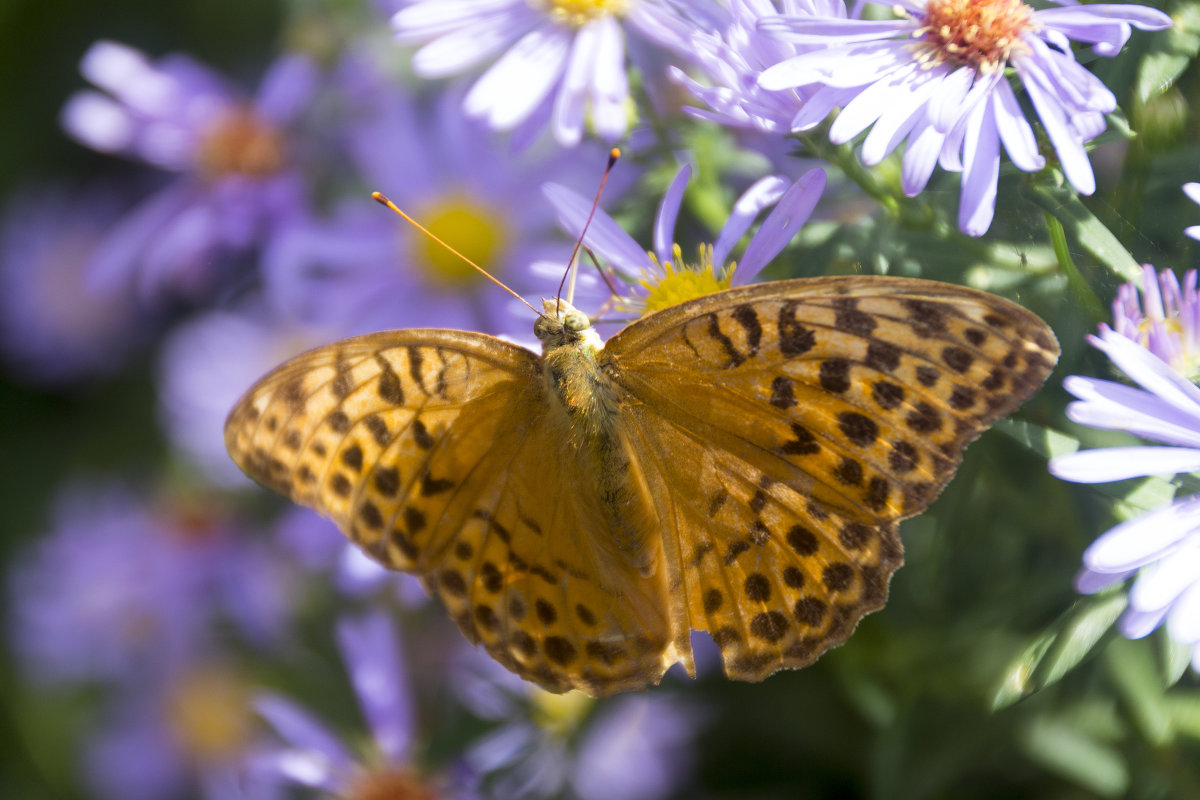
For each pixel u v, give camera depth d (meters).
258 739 0.37
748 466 0.27
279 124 0.35
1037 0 0.27
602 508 0.28
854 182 0.28
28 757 0.42
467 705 0.32
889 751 0.30
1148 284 0.26
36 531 0.42
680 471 0.28
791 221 0.28
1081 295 0.27
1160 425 0.25
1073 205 0.27
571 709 0.32
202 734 0.39
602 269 0.29
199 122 0.35
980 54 0.27
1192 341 0.26
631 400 0.28
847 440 0.27
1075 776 0.30
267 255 0.34
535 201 0.33
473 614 0.28
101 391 0.43
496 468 0.28
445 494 0.28
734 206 0.29
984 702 0.30
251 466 0.28
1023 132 0.27
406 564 0.28
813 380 0.27
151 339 0.43
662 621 0.28
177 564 0.38
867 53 0.27
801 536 0.27
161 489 0.40
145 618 0.39
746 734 0.33
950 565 0.29
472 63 0.30
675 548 0.28
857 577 0.27
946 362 0.26
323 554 0.33
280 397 0.28
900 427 0.27
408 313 0.33
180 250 0.35
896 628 0.31
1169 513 0.25
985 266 0.27
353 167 0.34
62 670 0.40
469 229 0.33
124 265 0.35
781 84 0.27
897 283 0.26
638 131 0.29
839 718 0.32
